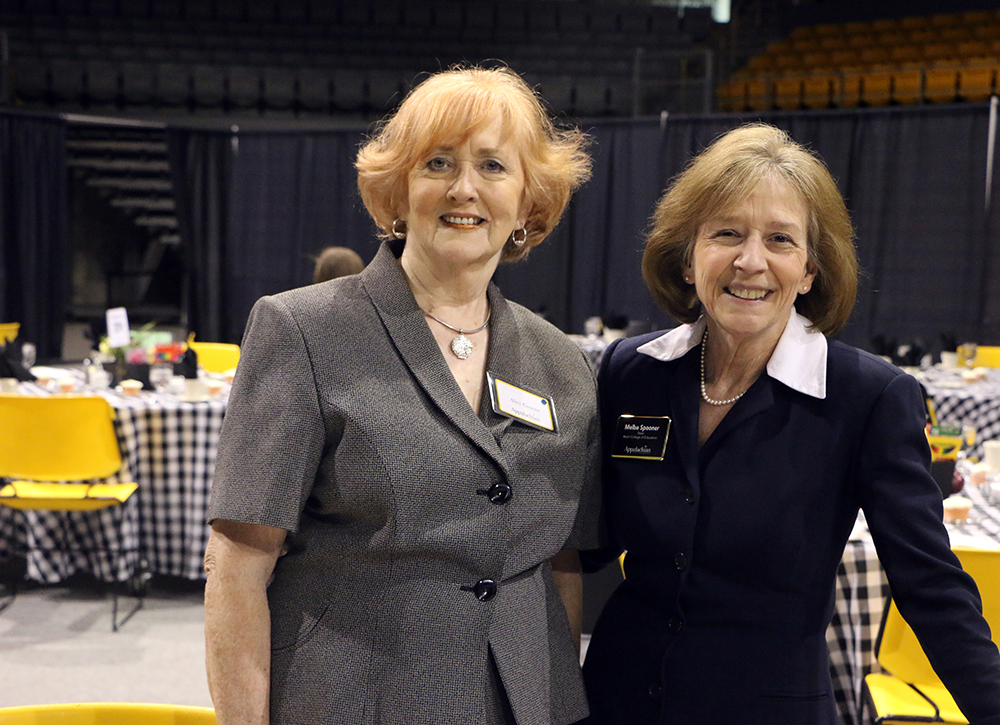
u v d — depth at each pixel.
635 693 1.33
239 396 1.14
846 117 7.79
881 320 7.81
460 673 1.13
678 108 9.52
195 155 9.41
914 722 1.91
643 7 12.02
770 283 1.23
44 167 8.71
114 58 11.02
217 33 11.28
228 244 9.64
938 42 10.70
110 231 12.30
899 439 1.23
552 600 1.30
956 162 7.46
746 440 1.29
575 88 10.70
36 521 3.66
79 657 3.25
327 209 9.29
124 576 3.57
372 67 11.55
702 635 1.30
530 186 1.25
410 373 1.17
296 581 1.17
